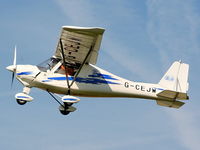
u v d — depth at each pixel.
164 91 63.12
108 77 61.97
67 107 62.06
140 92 63.59
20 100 59.06
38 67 60.28
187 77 66.88
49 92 61.09
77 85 60.41
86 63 61.09
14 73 61.06
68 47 58.53
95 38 56.34
